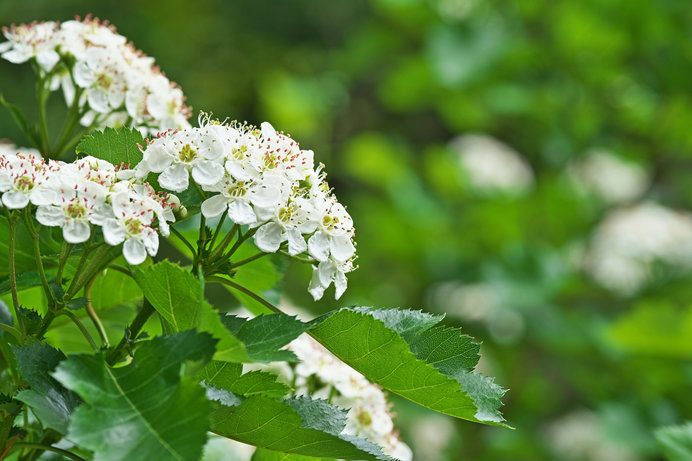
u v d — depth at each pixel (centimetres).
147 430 60
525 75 152
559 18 144
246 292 65
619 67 148
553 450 145
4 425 65
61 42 73
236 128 66
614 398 140
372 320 64
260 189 64
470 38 147
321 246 65
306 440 64
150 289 63
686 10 141
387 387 65
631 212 152
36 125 75
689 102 148
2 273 71
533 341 143
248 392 65
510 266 145
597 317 144
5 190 63
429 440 130
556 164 153
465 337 66
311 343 73
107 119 74
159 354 61
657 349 132
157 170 64
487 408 65
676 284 149
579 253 153
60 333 74
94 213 63
